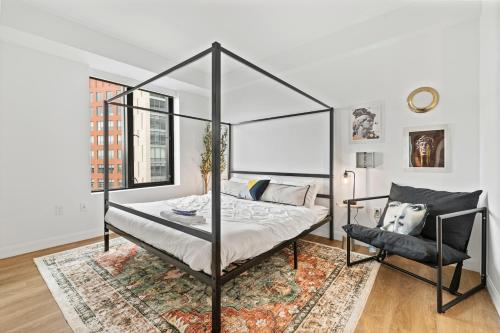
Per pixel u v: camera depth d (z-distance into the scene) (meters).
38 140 2.76
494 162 1.88
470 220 1.92
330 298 1.79
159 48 3.35
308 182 3.27
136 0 2.39
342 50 2.93
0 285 1.97
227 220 2.16
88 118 3.14
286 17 2.68
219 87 1.48
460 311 1.65
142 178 4.02
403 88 2.64
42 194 2.79
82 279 2.05
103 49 2.94
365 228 2.15
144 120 4.04
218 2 2.43
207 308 1.67
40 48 2.71
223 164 4.43
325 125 3.25
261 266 2.32
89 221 3.16
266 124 3.88
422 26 2.40
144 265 2.31
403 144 2.65
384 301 1.77
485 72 2.06
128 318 1.56
